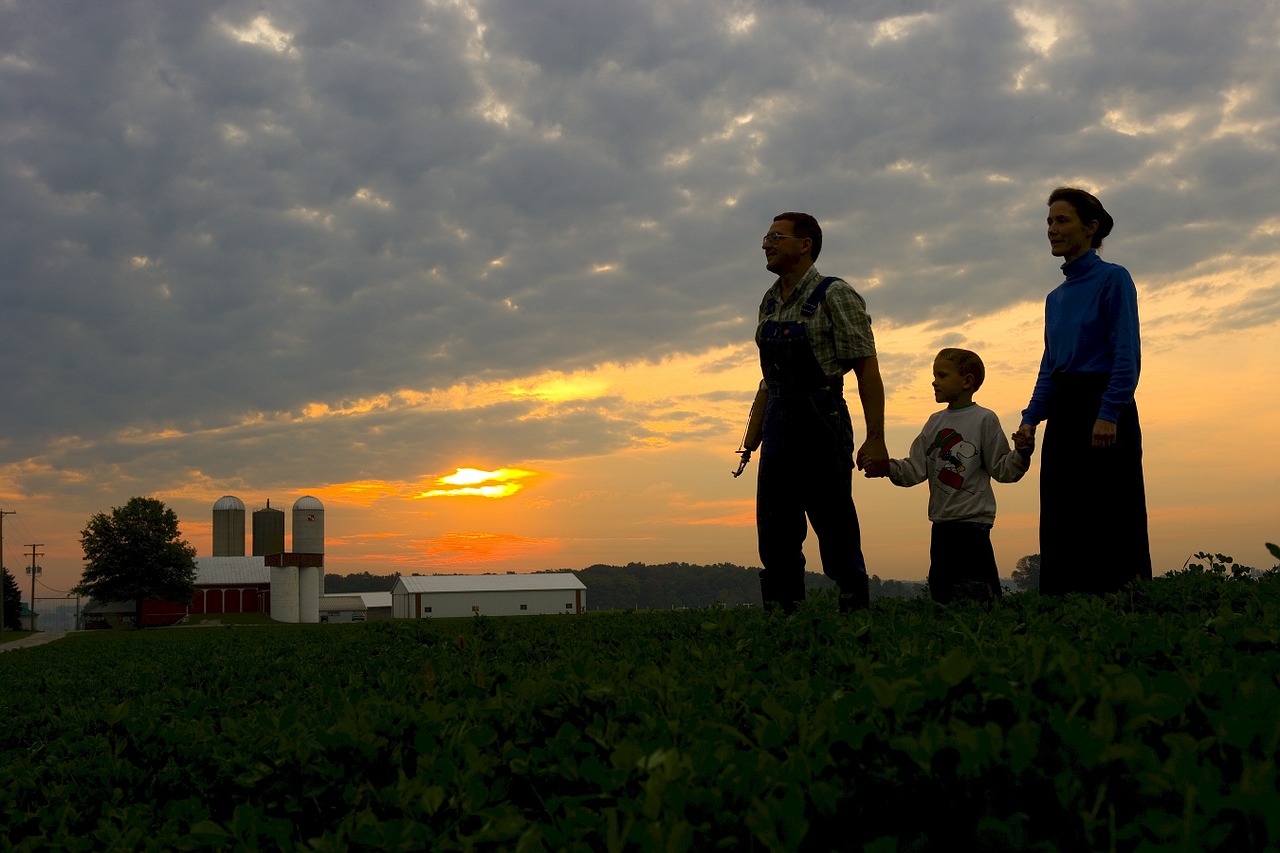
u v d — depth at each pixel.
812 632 3.87
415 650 6.14
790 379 6.37
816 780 1.59
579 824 1.64
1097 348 6.13
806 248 6.51
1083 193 6.29
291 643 8.38
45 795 3.27
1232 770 1.53
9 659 12.80
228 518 121.69
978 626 3.64
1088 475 6.06
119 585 83.25
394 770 2.46
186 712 4.41
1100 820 1.38
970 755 1.47
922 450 7.20
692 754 1.82
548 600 116.19
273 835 2.18
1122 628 2.92
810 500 6.37
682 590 133.62
